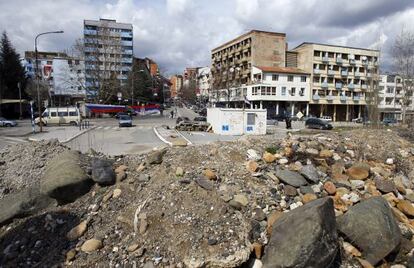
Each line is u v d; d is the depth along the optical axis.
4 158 7.38
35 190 5.75
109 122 43.38
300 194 5.64
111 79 59.47
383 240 4.31
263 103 60.22
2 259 4.45
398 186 6.45
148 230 4.54
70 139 20.55
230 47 73.19
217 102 71.94
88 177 5.82
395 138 9.80
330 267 4.07
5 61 60.16
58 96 69.88
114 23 88.88
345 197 5.63
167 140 20.00
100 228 4.80
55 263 4.21
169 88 134.12
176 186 5.36
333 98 65.31
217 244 4.13
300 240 3.79
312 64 63.16
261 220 4.83
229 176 5.89
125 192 5.62
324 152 7.46
